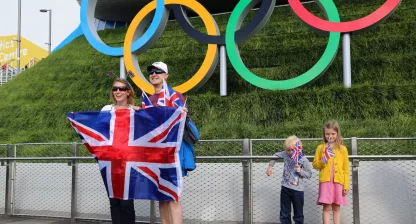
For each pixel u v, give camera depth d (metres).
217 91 12.45
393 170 6.06
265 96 10.77
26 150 8.17
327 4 10.82
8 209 7.81
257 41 13.80
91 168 7.29
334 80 11.41
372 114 9.77
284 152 6.04
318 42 13.00
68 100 13.95
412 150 6.23
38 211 7.71
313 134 9.20
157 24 12.23
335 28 10.55
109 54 12.83
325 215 5.66
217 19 16.98
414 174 6.00
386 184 6.06
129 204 4.71
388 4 10.27
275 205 6.38
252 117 10.55
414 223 5.93
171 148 4.53
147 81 12.41
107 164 4.67
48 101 14.25
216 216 6.64
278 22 14.85
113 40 18.23
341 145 5.69
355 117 9.87
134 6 19.97
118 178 4.62
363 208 6.10
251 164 6.52
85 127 4.77
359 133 8.81
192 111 11.14
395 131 8.69
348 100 10.10
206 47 14.38
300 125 9.59
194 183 6.80
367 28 10.46
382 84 10.30
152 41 12.45
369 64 11.39
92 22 13.54
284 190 5.88
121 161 4.63
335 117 9.95
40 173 7.75
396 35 12.30
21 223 7.16
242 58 13.23
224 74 11.66
